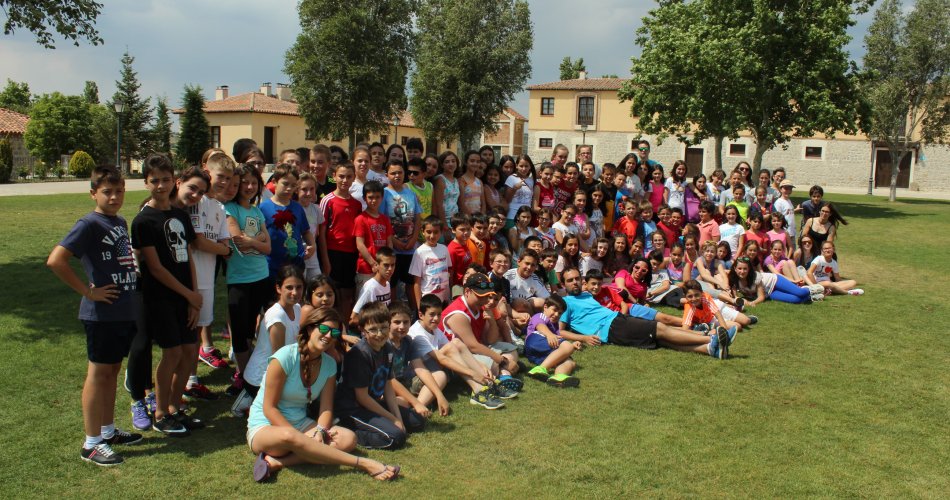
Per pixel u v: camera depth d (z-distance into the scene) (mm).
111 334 4039
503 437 4586
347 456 3996
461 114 36125
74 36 10562
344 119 35156
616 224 9469
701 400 5367
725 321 7395
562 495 3779
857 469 4188
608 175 9641
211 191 5164
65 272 3871
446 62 36594
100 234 4023
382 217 6598
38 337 6367
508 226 8781
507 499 3723
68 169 36438
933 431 4820
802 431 4770
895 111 26812
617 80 41750
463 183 8281
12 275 9148
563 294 7855
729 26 23391
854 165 37656
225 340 6621
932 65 26359
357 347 4609
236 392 5250
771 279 9367
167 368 4441
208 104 45875
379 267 5773
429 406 5125
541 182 9273
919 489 3947
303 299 5113
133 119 42719
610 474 4043
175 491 3736
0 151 31203
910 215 21984
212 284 5195
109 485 3785
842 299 9578
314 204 6402
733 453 4375
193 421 4613
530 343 6250
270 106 44719
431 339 5457
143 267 4402
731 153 38625
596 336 7043
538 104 41250
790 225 10977
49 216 15438
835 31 22094
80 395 5047
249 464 4102
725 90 22578
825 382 5871
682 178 10914
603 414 5035
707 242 9289
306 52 34844
